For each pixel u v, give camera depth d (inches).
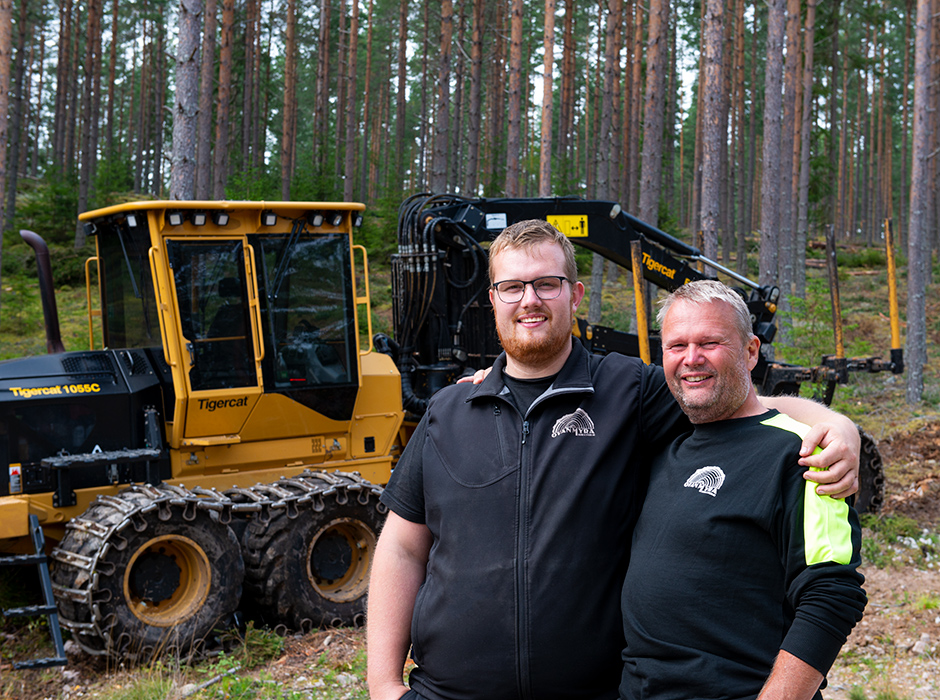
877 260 1236.5
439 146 844.0
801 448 72.8
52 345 238.5
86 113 1197.1
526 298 84.4
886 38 1577.3
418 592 89.5
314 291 236.4
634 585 76.5
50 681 188.7
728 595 72.0
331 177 997.2
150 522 198.2
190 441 221.1
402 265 272.1
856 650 207.0
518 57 737.0
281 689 184.7
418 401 265.0
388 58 1733.5
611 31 969.5
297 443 239.8
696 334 77.5
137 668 194.1
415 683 86.4
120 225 234.5
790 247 867.4
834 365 329.1
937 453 403.5
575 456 82.5
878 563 272.8
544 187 684.7
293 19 1123.9
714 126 552.1
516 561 80.5
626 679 76.5
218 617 205.2
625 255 299.9
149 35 1710.1
